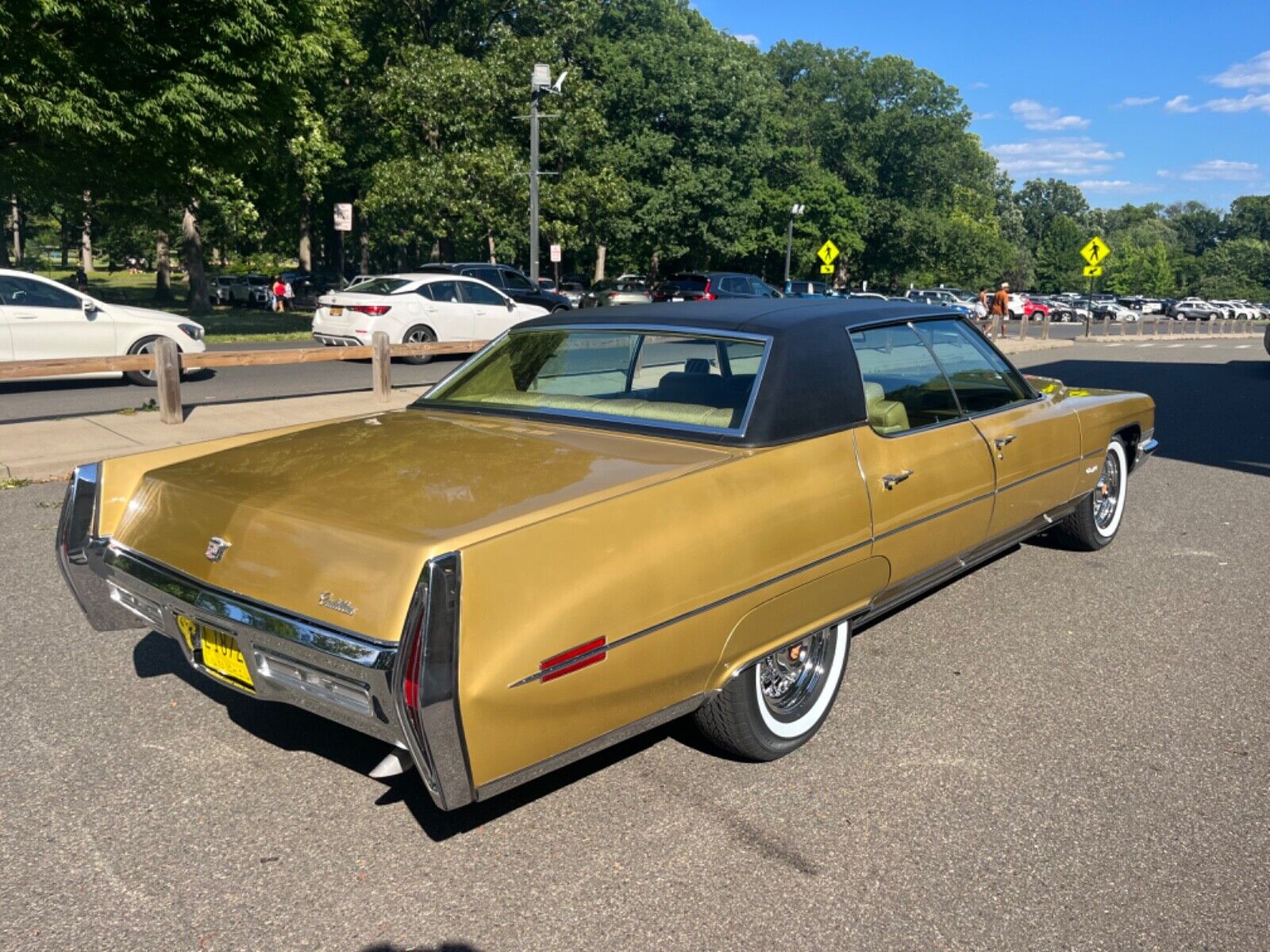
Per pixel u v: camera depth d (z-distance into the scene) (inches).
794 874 107.0
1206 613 193.5
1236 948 95.5
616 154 1791.3
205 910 100.3
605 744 105.9
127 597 123.8
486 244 1775.3
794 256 2418.8
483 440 128.6
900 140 2908.5
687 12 2188.7
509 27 1621.6
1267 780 128.6
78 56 695.1
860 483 132.3
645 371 140.3
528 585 94.4
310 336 908.0
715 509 112.2
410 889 103.9
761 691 127.6
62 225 2600.9
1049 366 853.2
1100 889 105.0
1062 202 5940.0
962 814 119.5
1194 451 390.6
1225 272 5792.3
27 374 351.6
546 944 95.3
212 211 1364.4
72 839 112.9
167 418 378.9
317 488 111.3
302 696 102.3
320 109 1485.0
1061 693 155.3
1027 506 178.4
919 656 170.1
